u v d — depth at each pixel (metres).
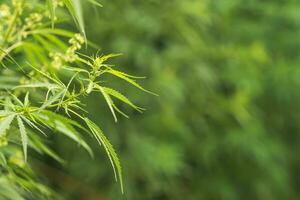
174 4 6.43
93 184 6.32
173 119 6.38
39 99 2.84
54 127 2.30
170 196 6.58
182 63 6.64
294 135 7.68
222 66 6.90
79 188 6.29
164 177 6.41
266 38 7.34
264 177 7.13
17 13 2.61
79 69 2.11
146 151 6.15
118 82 6.04
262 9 7.16
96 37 6.02
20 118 2.13
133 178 6.27
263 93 7.36
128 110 6.25
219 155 6.99
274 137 7.36
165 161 6.09
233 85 7.10
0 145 2.51
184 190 6.76
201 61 6.65
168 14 6.46
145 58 6.25
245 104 6.71
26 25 2.64
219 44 6.96
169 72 6.32
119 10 6.22
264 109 7.46
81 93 2.11
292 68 7.19
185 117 6.71
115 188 6.23
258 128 6.88
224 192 6.86
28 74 2.58
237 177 7.12
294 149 7.63
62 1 2.42
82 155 6.18
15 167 2.75
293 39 7.34
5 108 2.26
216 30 7.09
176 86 6.23
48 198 2.92
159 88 6.23
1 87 2.63
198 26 6.66
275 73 7.21
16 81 2.81
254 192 7.17
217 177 6.94
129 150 6.21
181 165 6.18
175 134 6.52
